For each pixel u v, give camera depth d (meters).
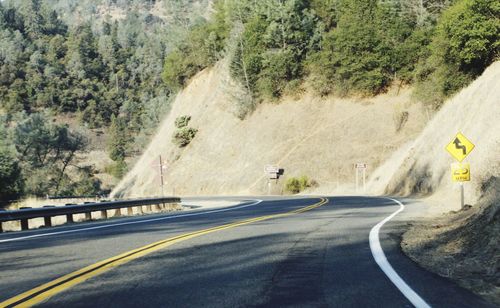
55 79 178.38
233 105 72.94
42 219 27.75
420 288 6.31
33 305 5.56
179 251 9.43
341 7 69.31
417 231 12.25
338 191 53.75
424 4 65.75
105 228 14.78
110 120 170.50
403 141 56.00
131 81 187.12
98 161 141.38
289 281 6.76
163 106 137.50
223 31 88.31
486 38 40.62
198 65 90.50
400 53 61.50
